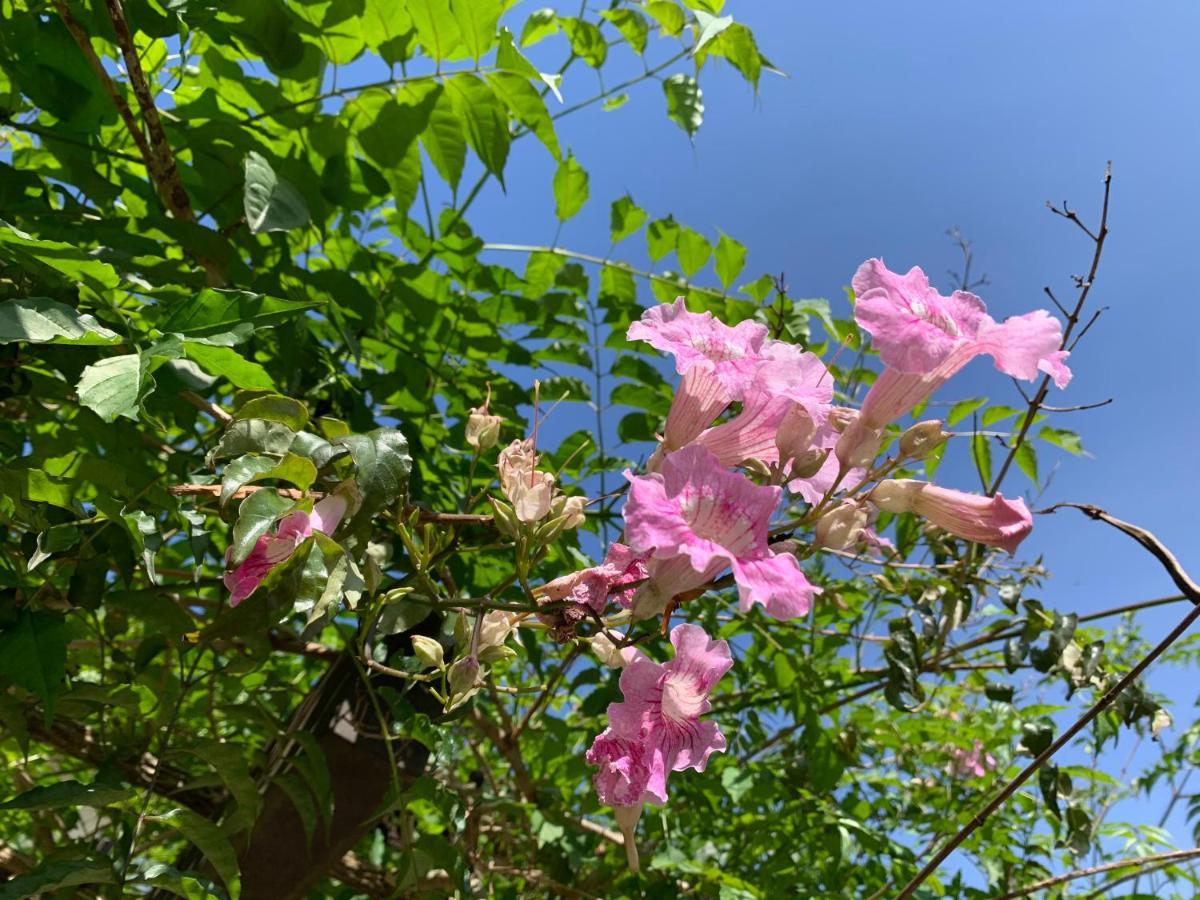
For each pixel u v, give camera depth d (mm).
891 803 4371
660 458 1790
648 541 1394
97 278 1793
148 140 2711
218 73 2846
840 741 3988
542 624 1857
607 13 3023
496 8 2566
